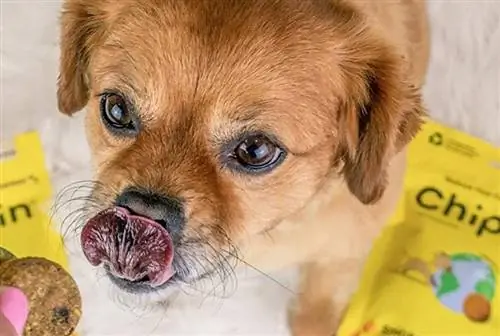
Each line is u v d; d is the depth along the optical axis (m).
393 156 0.52
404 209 0.62
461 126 0.64
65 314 0.51
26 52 0.65
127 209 0.47
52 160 0.63
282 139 0.47
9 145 0.63
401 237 0.61
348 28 0.49
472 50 0.65
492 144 0.64
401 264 0.61
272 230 0.53
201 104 0.46
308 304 0.60
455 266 0.60
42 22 0.65
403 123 0.51
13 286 0.50
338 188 0.53
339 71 0.49
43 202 0.62
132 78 0.47
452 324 0.60
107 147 0.49
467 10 0.66
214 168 0.47
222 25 0.46
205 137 0.47
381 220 0.57
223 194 0.48
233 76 0.46
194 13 0.47
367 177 0.51
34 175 0.62
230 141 0.47
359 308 0.60
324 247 0.56
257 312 0.61
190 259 0.48
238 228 0.49
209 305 0.61
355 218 0.55
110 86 0.48
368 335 0.60
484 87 0.65
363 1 0.51
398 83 0.50
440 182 0.62
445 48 0.65
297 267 0.61
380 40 0.50
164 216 0.47
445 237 0.61
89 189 0.58
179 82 0.46
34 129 0.63
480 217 0.62
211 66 0.46
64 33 0.51
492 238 0.61
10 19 0.65
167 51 0.46
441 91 0.65
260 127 0.47
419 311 0.60
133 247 0.47
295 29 0.47
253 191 0.48
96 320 0.61
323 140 0.49
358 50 0.49
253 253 0.55
